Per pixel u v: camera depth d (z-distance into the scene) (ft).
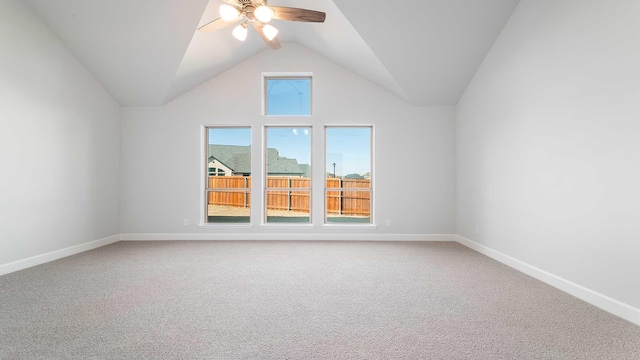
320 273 11.27
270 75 18.26
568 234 9.37
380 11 12.50
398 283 10.17
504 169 12.76
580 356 5.86
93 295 9.00
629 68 7.49
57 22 12.87
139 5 12.34
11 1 11.62
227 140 18.78
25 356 5.77
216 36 14.62
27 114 12.21
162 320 7.36
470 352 5.98
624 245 7.65
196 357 5.78
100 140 16.05
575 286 9.06
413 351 6.01
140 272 11.35
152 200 17.69
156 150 17.70
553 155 9.97
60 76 13.67
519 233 11.79
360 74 17.53
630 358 5.78
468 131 15.94
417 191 17.65
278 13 10.20
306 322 7.28
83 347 6.11
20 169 11.94
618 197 7.80
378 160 17.72
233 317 7.54
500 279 10.62
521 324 7.20
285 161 18.88
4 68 11.38
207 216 18.58
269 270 11.65
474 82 15.24
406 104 17.69
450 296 9.00
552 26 9.96
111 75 15.47
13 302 8.45
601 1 8.20
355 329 6.93
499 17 12.26
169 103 17.75
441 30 13.04
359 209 18.79
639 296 7.29
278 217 20.54
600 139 8.28
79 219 14.70
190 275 10.99
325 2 12.82
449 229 17.56
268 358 5.75
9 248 11.49
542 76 10.44
